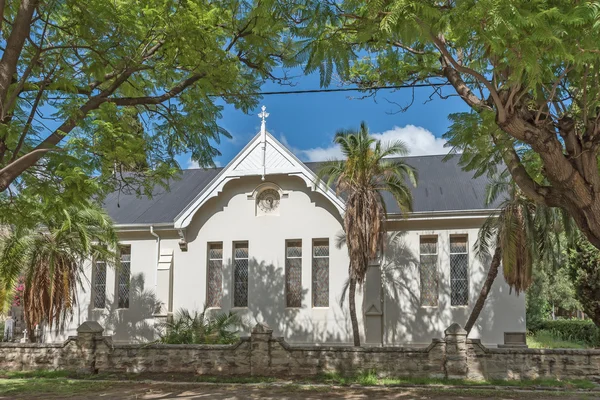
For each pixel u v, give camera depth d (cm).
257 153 2423
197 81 1359
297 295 2388
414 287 2286
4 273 1944
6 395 1494
